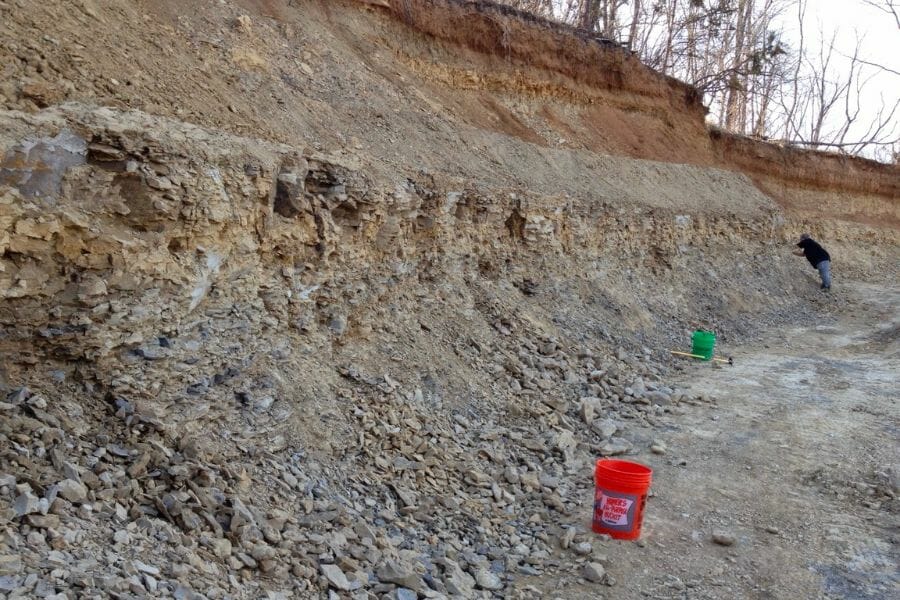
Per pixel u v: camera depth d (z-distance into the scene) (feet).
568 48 53.01
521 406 26.25
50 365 14.92
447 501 19.33
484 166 37.60
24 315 14.29
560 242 38.60
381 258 26.16
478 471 21.42
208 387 17.31
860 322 52.31
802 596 17.43
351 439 19.89
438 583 15.48
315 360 21.25
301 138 25.93
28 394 14.21
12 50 16.94
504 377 27.78
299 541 15.19
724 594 17.37
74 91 17.28
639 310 40.98
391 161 29.45
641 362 35.47
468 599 15.46
